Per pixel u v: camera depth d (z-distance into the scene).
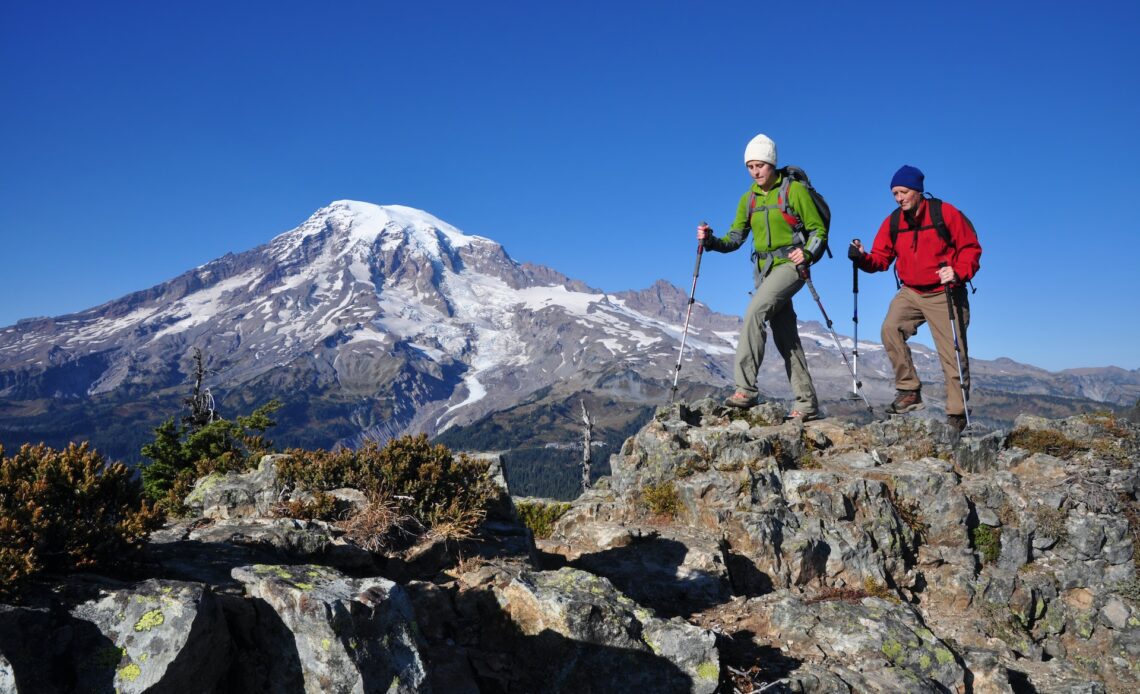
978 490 12.34
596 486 13.74
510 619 6.93
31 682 4.39
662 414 13.31
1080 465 13.09
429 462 8.95
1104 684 10.54
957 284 11.73
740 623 8.59
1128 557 11.64
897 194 12.01
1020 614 11.14
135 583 5.15
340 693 5.04
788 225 11.30
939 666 8.12
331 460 8.91
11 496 5.65
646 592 9.44
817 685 7.14
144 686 4.59
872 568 10.66
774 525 10.62
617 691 6.37
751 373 12.98
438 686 6.00
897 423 13.41
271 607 5.46
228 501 8.83
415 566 7.88
